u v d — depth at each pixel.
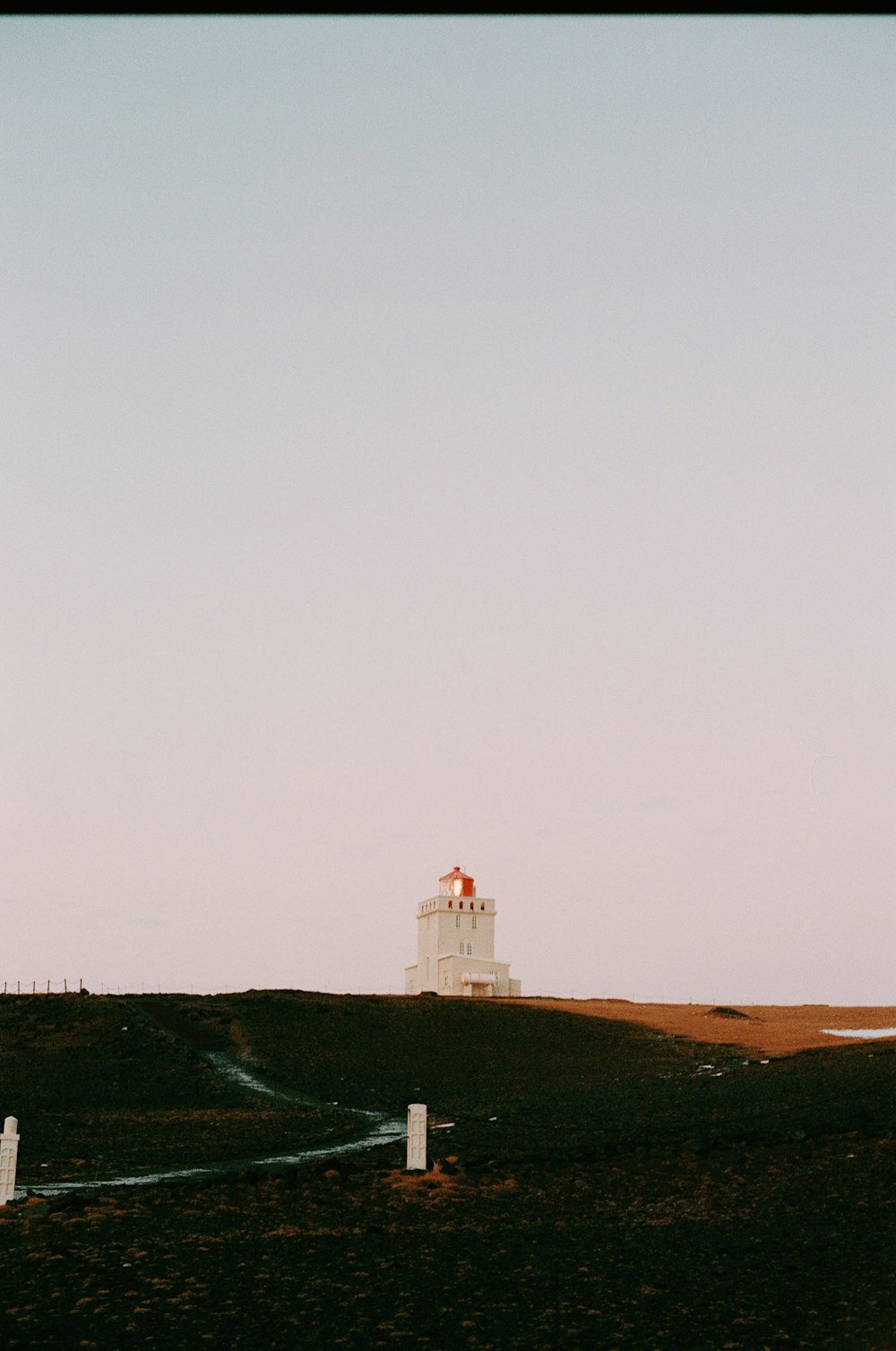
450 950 119.38
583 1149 44.69
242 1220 33.66
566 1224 33.41
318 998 101.62
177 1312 26.28
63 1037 82.19
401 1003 100.19
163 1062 75.62
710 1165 38.62
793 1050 77.31
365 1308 26.78
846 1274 27.44
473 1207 35.22
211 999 99.62
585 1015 98.19
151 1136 54.22
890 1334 23.52
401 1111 62.41
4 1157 35.53
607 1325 25.50
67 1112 63.31
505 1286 28.20
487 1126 54.00
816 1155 38.03
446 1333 25.25
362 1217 34.16
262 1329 25.45
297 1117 60.22
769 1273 28.08
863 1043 74.56
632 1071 74.88
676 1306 26.39
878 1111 45.44
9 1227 32.62
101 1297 27.03
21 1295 27.06
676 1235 31.84
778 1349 23.55
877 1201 32.62
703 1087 62.66
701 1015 100.44
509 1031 90.19
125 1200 35.66
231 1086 70.19
